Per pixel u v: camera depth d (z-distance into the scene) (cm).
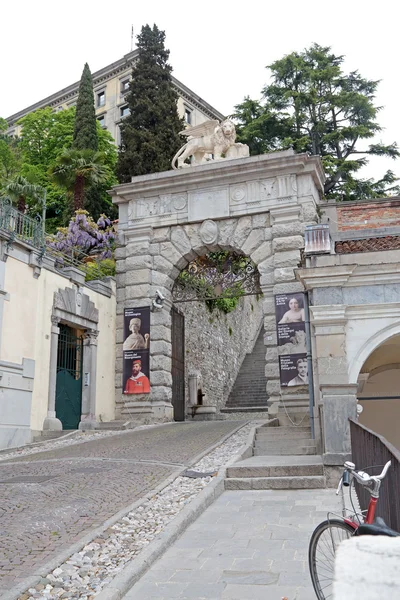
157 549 622
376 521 412
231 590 512
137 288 2331
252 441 1359
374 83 3806
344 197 3516
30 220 1956
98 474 1076
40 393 1878
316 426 1270
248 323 3953
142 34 3312
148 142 3028
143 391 2244
